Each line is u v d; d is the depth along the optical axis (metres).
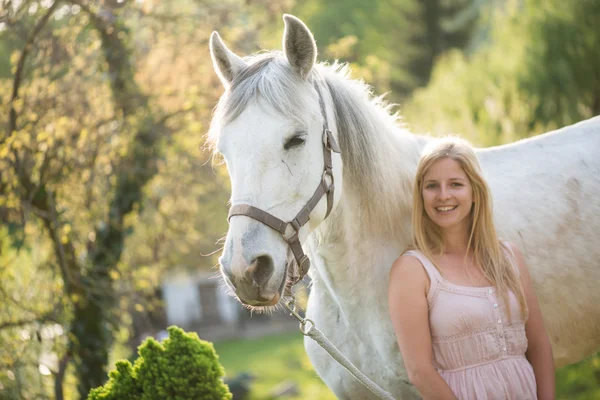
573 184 2.88
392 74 20.06
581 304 2.86
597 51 7.25
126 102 5.62
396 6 20.95
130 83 5.69
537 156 2.97
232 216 2.23
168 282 18.89
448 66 9.84
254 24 6.73
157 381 2.90
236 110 2.28
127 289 5.70
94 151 5.22
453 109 8.10
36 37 5.12
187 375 2.91
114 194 5.69
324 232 2.61
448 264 2.44
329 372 2.88
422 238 2.45
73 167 5.14
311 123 2.35
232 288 2.22
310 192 2.35
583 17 7.47
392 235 2.70
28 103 5.04
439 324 2.34
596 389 6.37
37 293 5.18
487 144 7.22
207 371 2.93
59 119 5.03
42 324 4.96
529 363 2.42
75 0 5.23
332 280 2.70
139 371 2.97
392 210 2.66
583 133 3.03
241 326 20.14
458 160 2.42
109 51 5.55
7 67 6.68
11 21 5.03
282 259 2.26
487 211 2.44
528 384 2.35
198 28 6.27
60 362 5.12
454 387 2.33
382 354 2.68
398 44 20.73
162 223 6.45
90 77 5.52
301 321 2.41
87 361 5.32
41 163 5.04
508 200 2.82
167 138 5.79
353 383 2.80
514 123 7.30
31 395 4.93
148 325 5.88
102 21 5.39
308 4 19.45
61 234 5.07
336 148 2.45
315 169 2.36
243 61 2.51
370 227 2.64
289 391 10.14
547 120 7.31
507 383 2.32
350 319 2.73
